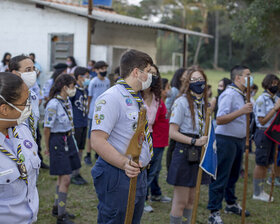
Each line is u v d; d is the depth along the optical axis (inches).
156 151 177.6
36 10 434.6
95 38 441.1
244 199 164.4
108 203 102.3
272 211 196.7
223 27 2080.5
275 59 345.4
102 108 98.6
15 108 77.4
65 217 167.2
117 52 478.9
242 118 171.2
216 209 172.7
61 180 165.8
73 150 171.0
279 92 213.6
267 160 206.8
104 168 102.3
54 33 431.2
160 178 246.2
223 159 169.3
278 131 199.5
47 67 438.3
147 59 103.3
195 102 140.2
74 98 232.1
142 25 442.9
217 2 387.5
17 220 80.4
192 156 135.0
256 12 309.7
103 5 595.2
